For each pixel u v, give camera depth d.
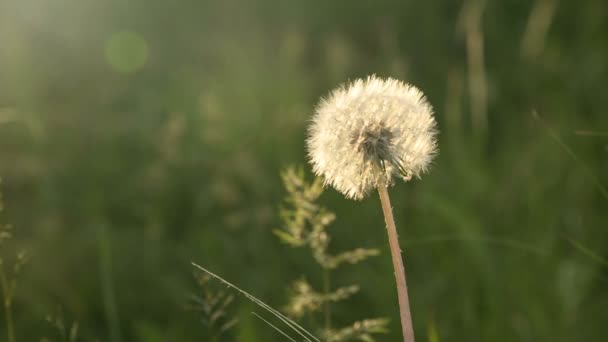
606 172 0.86
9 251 0.80
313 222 0.62
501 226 0.81
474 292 0.73
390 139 0.52
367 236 0.80
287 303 0.73
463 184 0.87
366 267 0.77
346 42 1.14
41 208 0.88
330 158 0.53
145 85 1.14
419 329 0.71
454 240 0.77
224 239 0.80
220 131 0.94
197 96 1.05
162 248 0.82
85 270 0.80
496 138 1.02
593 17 1.14
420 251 0.78
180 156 0.90
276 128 0.96
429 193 0.82
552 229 0.78
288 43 1.12
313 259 0.77
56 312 0.75
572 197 0.83
